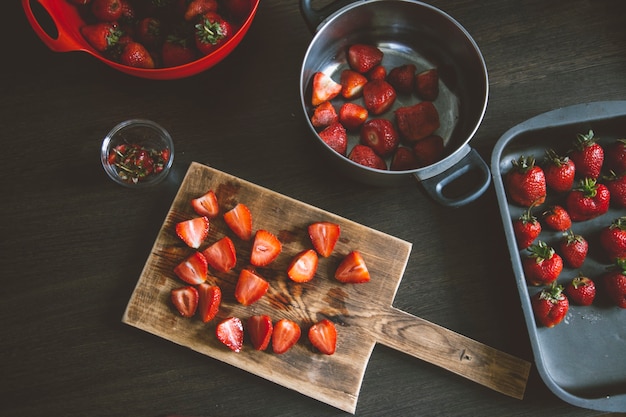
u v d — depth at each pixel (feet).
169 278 4.17
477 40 4.63
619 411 3.90
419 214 4.43
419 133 4.36
